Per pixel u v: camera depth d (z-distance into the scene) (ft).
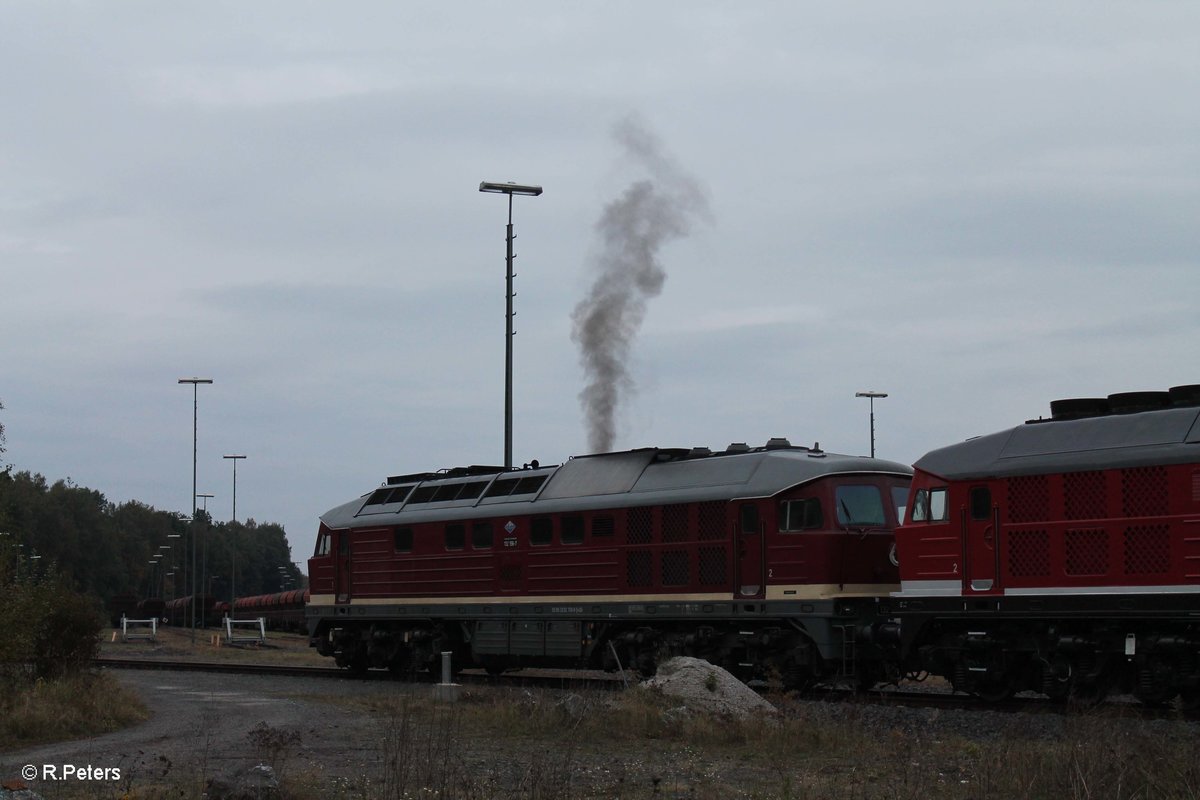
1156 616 65.36
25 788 44.24
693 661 72.79
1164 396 69.77
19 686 71.87
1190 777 44.55
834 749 57.52
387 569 109.40
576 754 57.11
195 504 260.42
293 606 234.79
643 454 93.76
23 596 74.02
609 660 92.58
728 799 45.96
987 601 72.49
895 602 77.46
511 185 131.44
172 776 49.55
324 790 46.68
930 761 53.26
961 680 75.46
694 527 87.25
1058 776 46.39
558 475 98.78
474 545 101.76
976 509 73.82
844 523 81.71
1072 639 69.46
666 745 59.77
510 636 98.43
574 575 93.97
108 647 171.01
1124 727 57.00
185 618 285.23
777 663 83.30
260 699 81.30
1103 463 68.18
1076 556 69.00
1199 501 64.34
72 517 457.68
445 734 60.03
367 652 112.68
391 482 116.98
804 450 88.43
